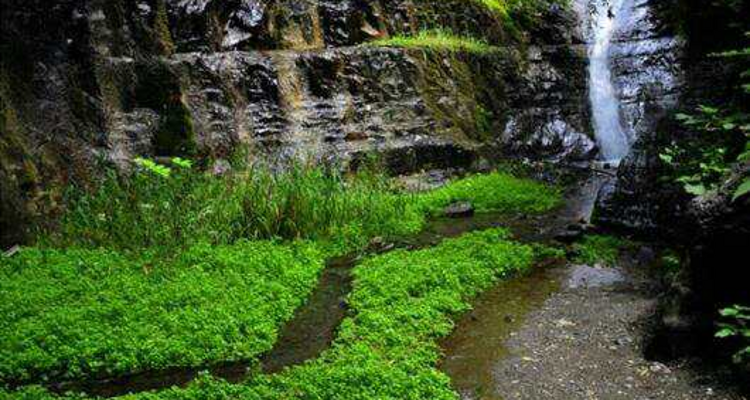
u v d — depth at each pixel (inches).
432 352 305.7
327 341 324.2
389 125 716.7
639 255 445.7
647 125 546.6
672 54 841.5
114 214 447.5
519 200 618.8
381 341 312.2
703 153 343.3
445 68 807.7
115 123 550.9
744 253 261.7
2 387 268.8
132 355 290.2
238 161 547.2
